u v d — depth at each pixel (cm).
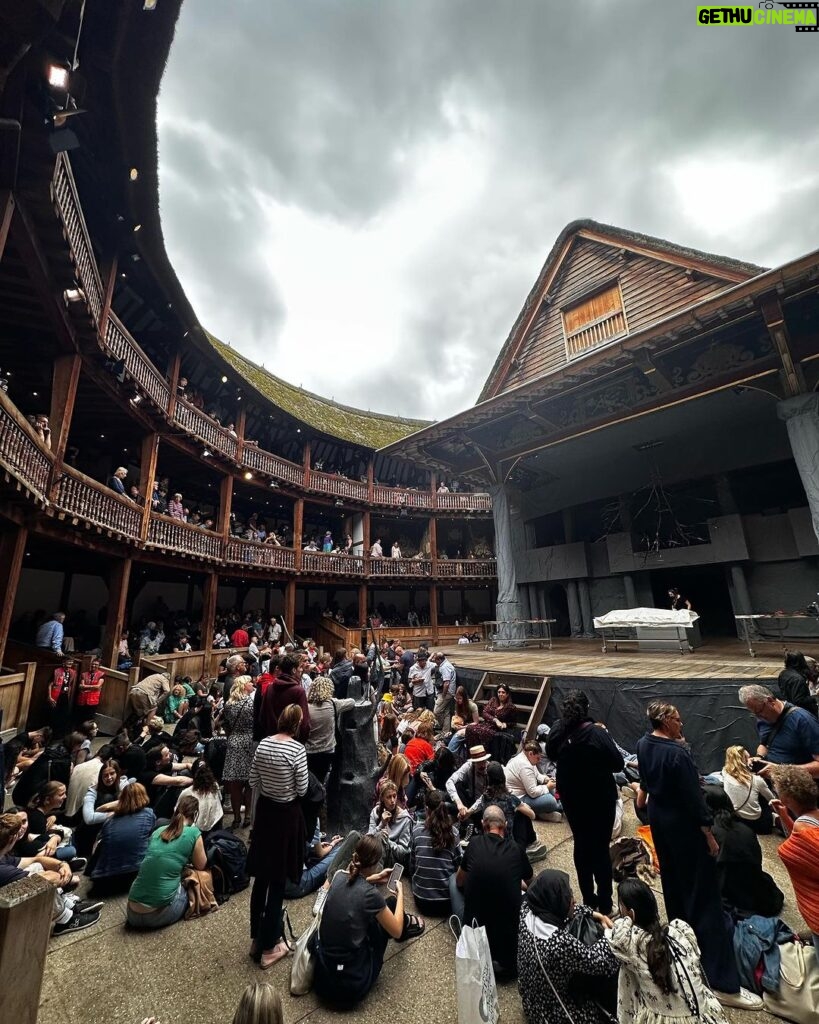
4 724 714
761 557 1189
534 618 1602
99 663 975
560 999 221
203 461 1444
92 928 335
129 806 406
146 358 1104
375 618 2186
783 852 241
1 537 740
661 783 290
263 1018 167
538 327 1333
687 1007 193
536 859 414
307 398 2506
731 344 928
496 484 1420
